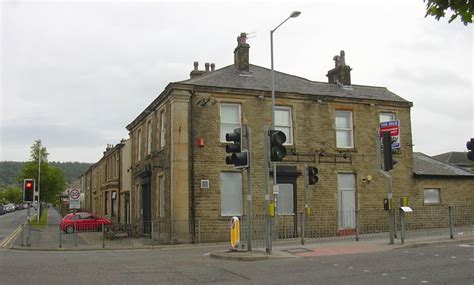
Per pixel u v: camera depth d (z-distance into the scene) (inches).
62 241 963.3
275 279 403.2
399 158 1014.4
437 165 1119.0
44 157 2337.6
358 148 980.6
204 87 879.1
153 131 1025.5
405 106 1033.5
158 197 965.2
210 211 857.5
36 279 428.8
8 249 813.9
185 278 420.2
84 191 2802.7
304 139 939.3
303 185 924.6
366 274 416.2
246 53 984.3
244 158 593.9
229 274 437.1
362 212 962.7
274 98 864.9
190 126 866.8
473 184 1087.6
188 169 856.9
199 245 798.5
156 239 942.4
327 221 930.1
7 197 5201.8
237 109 909.2
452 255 518.3
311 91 982.4
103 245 797.2
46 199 2329.0
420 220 1008.9
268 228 580.7
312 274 422.9
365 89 1069.1
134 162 1240.2
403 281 380.5
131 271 469.1
